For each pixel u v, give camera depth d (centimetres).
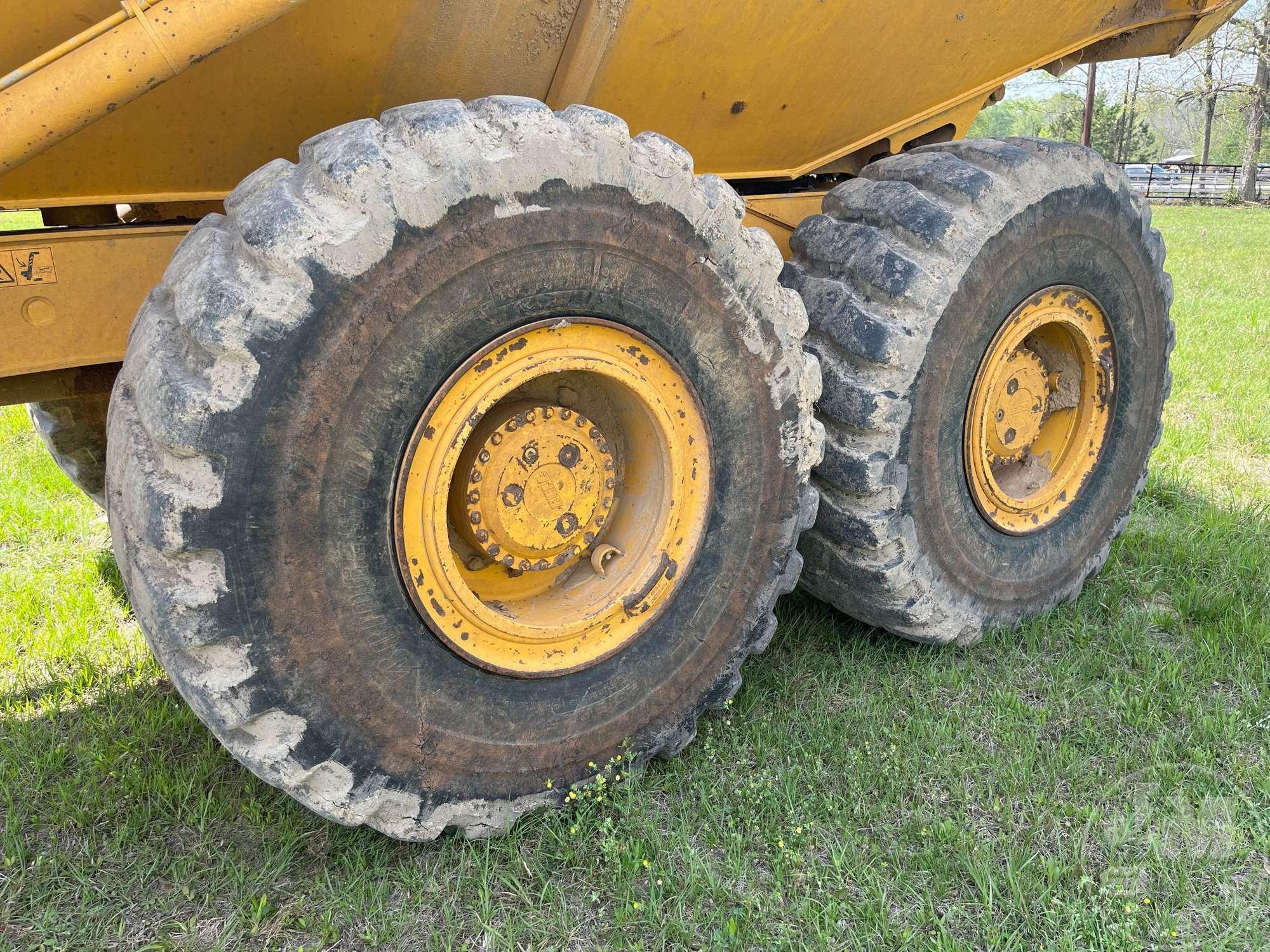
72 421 334
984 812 276
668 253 254
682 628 286
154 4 195
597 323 251
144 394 205
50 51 196
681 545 279
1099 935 230
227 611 210
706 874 247
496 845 261
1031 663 353
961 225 315
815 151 372
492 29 254
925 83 365
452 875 251
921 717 317
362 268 211
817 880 246
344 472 220
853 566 332
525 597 283
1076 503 390
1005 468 400
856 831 267
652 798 285
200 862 256
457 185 218
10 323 232
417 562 236
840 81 336
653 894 240
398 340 220
